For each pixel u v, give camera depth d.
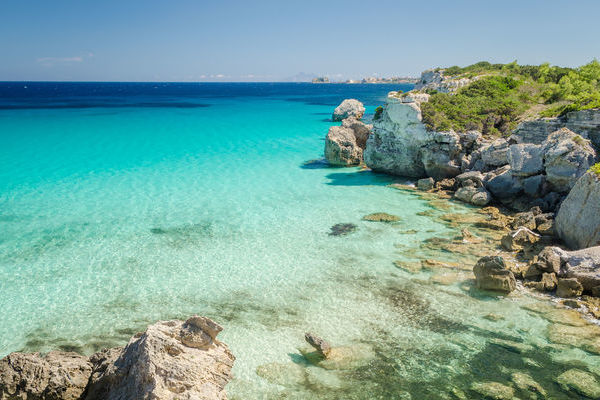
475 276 18.62
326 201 30.86
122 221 27.02
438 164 34.97
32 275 20.12
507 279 17.73
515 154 28.41
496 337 15.12
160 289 18.95
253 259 21.77
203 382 10.52
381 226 25.78
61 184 35.19
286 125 72.62
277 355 14.49
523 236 22.12
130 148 51.16
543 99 41.66
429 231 24.80
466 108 37.84
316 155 47.91
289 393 12.75
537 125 30.19
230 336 15.56
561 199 26.02
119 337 15.65
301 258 21.80
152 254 22.41
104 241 23.98
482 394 12.45
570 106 29.27
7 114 87.25
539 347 14.48
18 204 30.08
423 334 15.46
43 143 53.50
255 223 26.67
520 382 12.85
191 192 33.22
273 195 32.50
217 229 25.75
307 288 18.89
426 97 38.75
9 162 43.03
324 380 13.27
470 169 33.78
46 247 23.14
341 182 36.25
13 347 14.99
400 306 17.31
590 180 20.56
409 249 22.50
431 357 14.21
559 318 16.06
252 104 125.19
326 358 14.26
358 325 16.12
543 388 12.56
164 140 56.91
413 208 28.91
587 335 15.01
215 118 83.44
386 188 34.12
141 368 10.36
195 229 25.75
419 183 33.84
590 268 17.72
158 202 30.77
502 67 59.94
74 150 49.47
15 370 11.17
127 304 17.77
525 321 16.00
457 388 12.76
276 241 23.94
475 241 23.09
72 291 18.77
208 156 46.84
